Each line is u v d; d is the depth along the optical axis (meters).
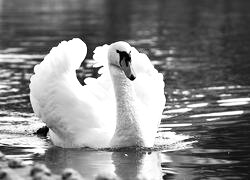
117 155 12.71
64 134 13.66
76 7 49.50
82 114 13.67
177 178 10.85
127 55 13.43
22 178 10.14
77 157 12.59
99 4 52.03
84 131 13.58
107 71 14.68
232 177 10.85
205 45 28.75
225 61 24.23
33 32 33.25
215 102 17.20
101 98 14.28
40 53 26.34
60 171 11.44
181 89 19.08
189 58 25.09
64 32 33.28
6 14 43.03
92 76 21.19
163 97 14.55
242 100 17.36
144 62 14.97
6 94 18.47
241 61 24.16
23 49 27.47
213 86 19.41
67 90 13.82
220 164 11.77
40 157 12.59
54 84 13.86
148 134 13.48
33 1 54.50
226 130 14.38
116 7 49.19
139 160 12.27
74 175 10.12
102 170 11.48
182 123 15.16
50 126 13.91
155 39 30.86
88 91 14.27
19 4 51.81
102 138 13.40
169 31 34.03
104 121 13.75
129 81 13.41
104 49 14.68
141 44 29.19
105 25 36.69
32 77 14.26
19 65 23.44
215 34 32.72
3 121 15.67
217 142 13.45
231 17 40.66
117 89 13.36
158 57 25.41
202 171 11.30
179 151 12.91
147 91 14.40
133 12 44.88
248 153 12.52
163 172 11.29
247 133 14.06
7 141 14.06
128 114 13.21
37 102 14.14
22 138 14.38
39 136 14.62
